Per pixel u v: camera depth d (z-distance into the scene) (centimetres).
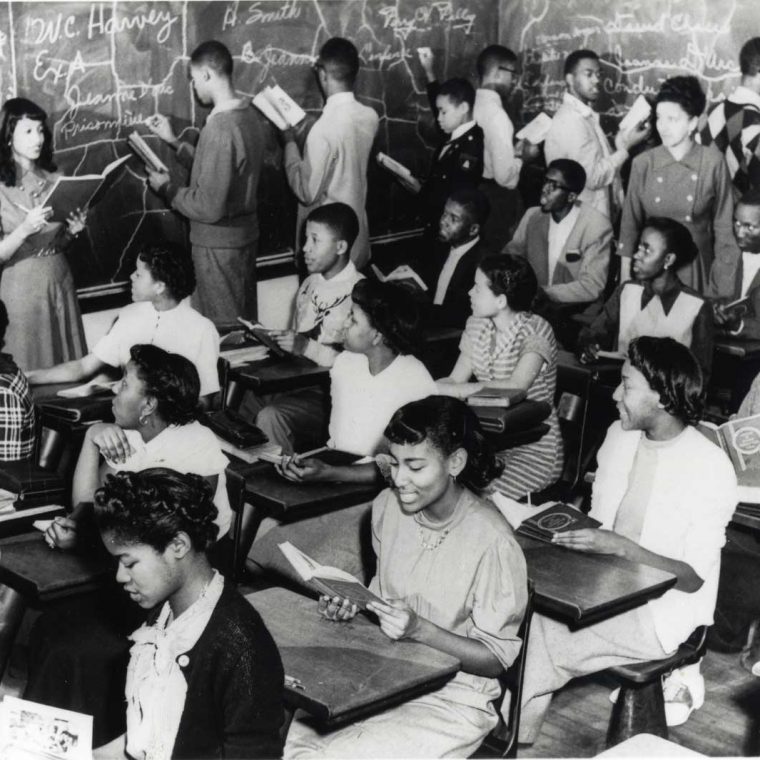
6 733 293
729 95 555
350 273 575
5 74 478
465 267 614
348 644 289
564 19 598
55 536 355
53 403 462
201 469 384
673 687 405
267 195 566
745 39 547
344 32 578
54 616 353
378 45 590
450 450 301
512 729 314
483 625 297
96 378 510
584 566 346
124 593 357
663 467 373
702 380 367
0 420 437
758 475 417
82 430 456
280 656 274
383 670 276
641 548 358
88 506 359
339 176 586
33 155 489
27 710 293
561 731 404
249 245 563
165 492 248
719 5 553
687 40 566
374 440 450
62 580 331
